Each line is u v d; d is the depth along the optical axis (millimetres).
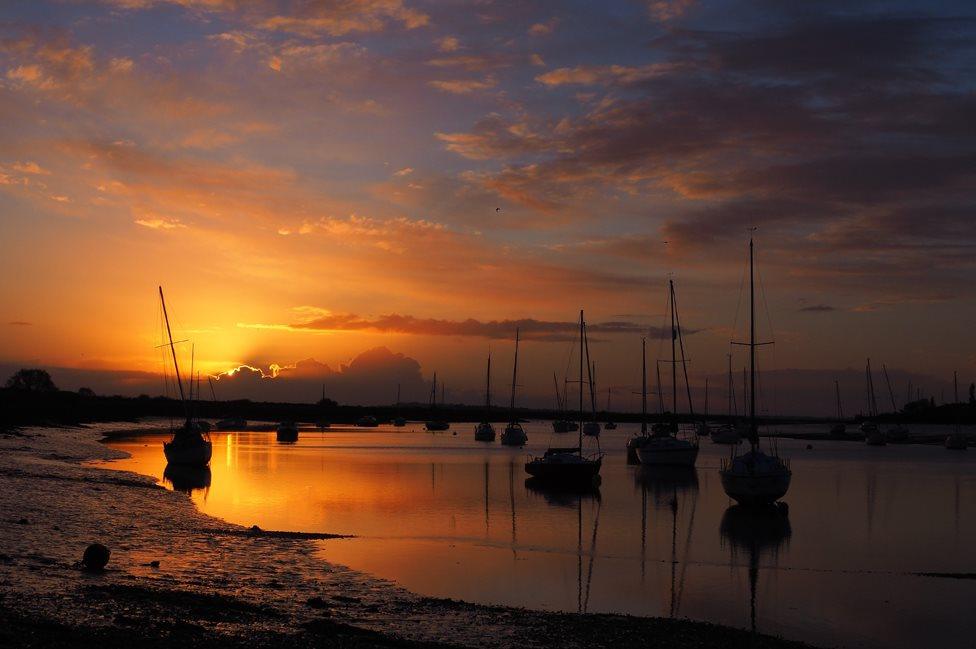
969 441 140750
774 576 28125
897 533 37500
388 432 159875
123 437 110562
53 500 36250
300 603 20500
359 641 16594
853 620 22625
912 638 21031
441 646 17125
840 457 96938
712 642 18844
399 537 33375
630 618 21000
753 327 50812
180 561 25188
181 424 154500
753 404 49906
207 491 47750
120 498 39438
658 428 79688
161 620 16531
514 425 115312
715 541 34875
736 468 45188
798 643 19797
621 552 31922
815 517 42562
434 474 62938
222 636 15844
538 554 30906
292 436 117812
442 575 26406
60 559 23578
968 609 23922
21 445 75375
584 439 141625
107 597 18203
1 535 26672
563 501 47562
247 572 24359
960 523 40719
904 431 144125
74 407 155000
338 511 40656
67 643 14055
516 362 119625
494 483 56750
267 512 39531
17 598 17328
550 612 21750
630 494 52094
